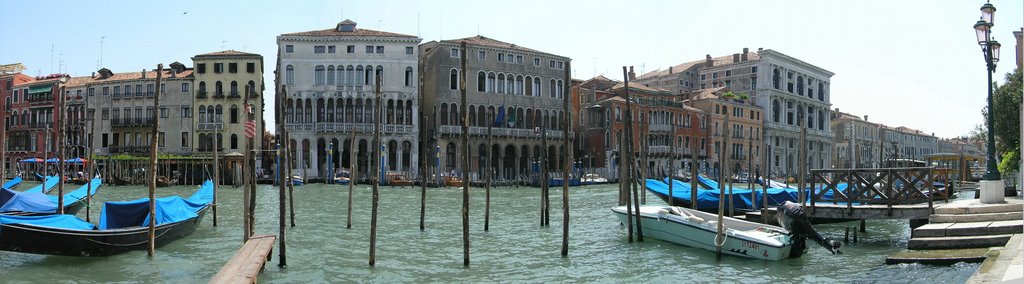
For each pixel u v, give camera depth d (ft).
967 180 203.92
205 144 207.41
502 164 219.20
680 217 58.85
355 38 208.74
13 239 48.06
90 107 214.90
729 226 58.49
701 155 258.98
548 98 230.48
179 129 208.13
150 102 210.18
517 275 48.98
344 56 208.85
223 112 207.10
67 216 53.16
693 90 318.65
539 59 229.04
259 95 207.21
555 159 232.12
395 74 210.59
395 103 210.18
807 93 326.85
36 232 48.62
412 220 86.02
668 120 247.70
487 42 225.15
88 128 213.05
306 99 206.69
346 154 214.28
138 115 211.41
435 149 209.97
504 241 65.82
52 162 198.80
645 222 62.75
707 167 260.21
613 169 230.89
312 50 207.92
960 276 37.35
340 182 188.55
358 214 94.79
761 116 289.94
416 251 59.47
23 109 227.61
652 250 57.62
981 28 53.36
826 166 337.93
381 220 85.66
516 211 101.40
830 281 44.32
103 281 46.01
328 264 52.47
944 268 40.01
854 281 42.09
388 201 122.21
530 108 226.58
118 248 53.47
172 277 47.39
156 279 46.78
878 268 44.50
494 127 218.79
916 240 44.91
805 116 323.78
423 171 75.97
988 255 36.58
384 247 61.67
